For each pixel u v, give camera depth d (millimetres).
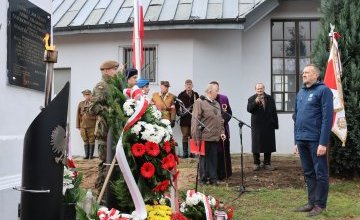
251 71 13805
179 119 12484
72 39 14453
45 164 4094
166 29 13391
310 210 7367
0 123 5727
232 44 13633
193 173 10070
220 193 8469
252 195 8391
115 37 14039
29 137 4094
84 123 13391
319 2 13789
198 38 13492
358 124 9586
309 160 7285
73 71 14430
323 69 10000
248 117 13695
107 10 14344
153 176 4574
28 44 6344
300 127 7176
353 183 9547
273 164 11469
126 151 4473
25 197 4102
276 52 14047
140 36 8961
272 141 10492
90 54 14273
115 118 4645
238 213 7289
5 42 5820
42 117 4094
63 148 4238
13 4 5965
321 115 6992
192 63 13461
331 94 6980
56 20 14328
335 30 10023
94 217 4352
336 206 7715
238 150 13602
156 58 13711
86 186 8789
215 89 8992
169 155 4656
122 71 5098
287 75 14016
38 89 6586
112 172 4609
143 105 4516
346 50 9836
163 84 12422
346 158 9758
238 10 13117
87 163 11945
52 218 4121
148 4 13938
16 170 5883
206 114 8875
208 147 9055
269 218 6992
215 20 12828
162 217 4426
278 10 13898
